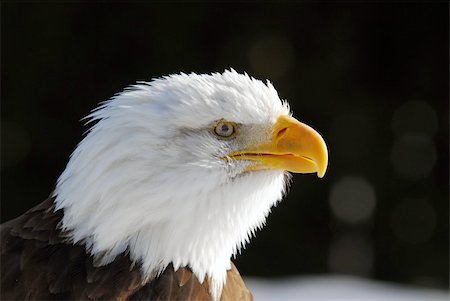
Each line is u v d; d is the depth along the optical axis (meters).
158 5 15.12
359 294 11.59
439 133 15.95
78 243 5.25
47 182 15.38
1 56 15.16
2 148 15.25
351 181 15.59
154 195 5.10
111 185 5.09
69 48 15.29
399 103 15.93
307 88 15.50
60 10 15.12
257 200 5.55
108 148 5.11
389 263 15.64
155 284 5.20
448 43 15.86
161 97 5.23
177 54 15.16
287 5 15.45
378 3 15.80
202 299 5.30
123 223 5.14
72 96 15.38
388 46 16.06
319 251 15.18
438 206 15.77
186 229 5.23
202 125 5.25
